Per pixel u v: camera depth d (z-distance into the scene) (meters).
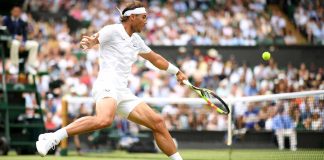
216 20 29.95
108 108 7.88
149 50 8.56
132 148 18.16
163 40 28.36
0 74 17.27
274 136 19.89
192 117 21.17
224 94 24.62
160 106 21.20
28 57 16.86
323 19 31.69
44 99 21.56
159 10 30.16
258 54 26.56
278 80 24.58
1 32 16.27
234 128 19.61
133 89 23.95
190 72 25.25
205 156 16.05
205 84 25.02
